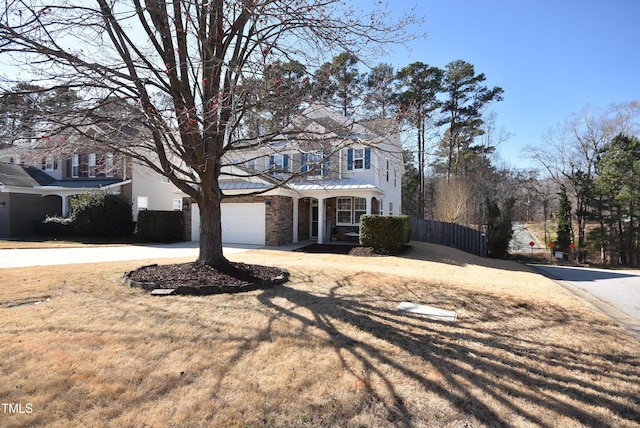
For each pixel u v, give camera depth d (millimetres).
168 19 5180
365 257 12180
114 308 4555
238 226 15852
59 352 3205
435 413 2580
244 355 3330
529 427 2475
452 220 25312
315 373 3061
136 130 5969
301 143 6316
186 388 2742
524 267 14430
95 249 12984
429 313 5039
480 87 29078
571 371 3438
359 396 2746
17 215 19031
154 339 3588
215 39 4938
